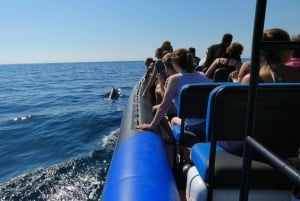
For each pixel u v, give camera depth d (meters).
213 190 2.12
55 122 14.81
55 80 54.69
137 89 7.46
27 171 8.26
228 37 7.00
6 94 30.98
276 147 2.14
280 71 2.50
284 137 2.12
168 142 4.33
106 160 8.74
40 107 20.84
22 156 9.73
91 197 6.61
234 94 1.98
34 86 41.47
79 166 8.38
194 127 3.42
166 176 2.56
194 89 3.00
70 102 22.94
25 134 12.57
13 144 11.16
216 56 7.16
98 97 25.69
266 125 2.08
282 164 1.15
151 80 6.09
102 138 11.29
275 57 2.47
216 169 2.11
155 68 5.97
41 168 8.40
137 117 4.25
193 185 2.31
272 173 2.11
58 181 7.47
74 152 9.72
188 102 3.08
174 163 3.79
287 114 2.07
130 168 2.60
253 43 1.42
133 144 3.13
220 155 2.31
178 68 3.80
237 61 5.63
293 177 1.07
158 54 6.55
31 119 16.02
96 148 9.95
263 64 2.53
